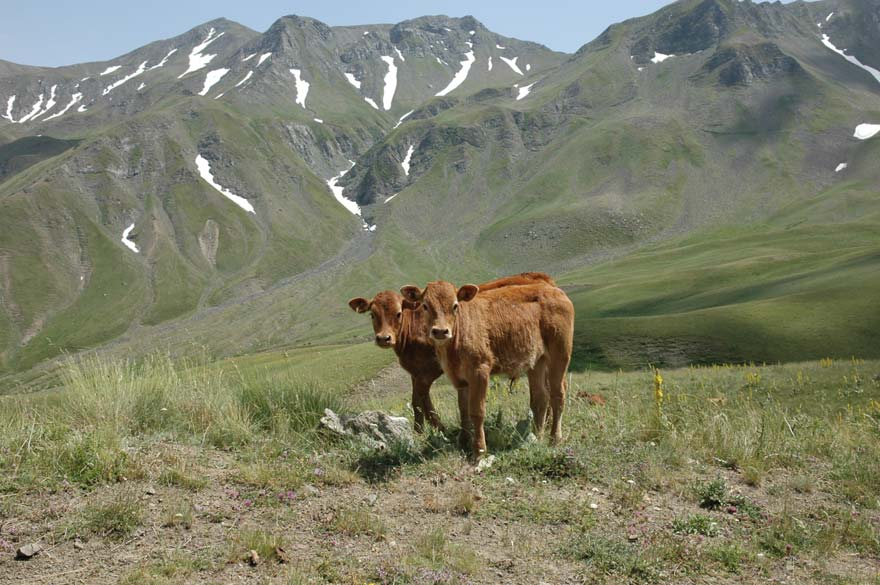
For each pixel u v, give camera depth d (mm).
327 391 11062
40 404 9258
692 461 9359
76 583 5418
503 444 9500
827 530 7262
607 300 121062
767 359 64125
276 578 5625
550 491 8016
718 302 100750
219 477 7633
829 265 106938
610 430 10617
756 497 8367
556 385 10102
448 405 13086
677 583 6094
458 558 6156
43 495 6793
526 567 6176
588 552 6465
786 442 10523
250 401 10297
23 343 191750
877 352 63531
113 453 7598
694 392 22625
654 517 7484
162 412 9422
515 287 10070
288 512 6906
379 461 8633
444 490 7855
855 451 10531
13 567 5590
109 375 9969
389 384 41344
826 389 23016
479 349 9047
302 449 8867
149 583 5371
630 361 64750
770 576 6309
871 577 6324
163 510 6664
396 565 5891
